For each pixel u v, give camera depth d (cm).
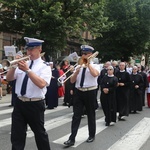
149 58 4572
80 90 584
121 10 2798
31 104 398
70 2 1752
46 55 1777
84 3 1825
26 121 411
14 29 1808
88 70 579
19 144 402
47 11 1659
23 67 370
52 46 1773
